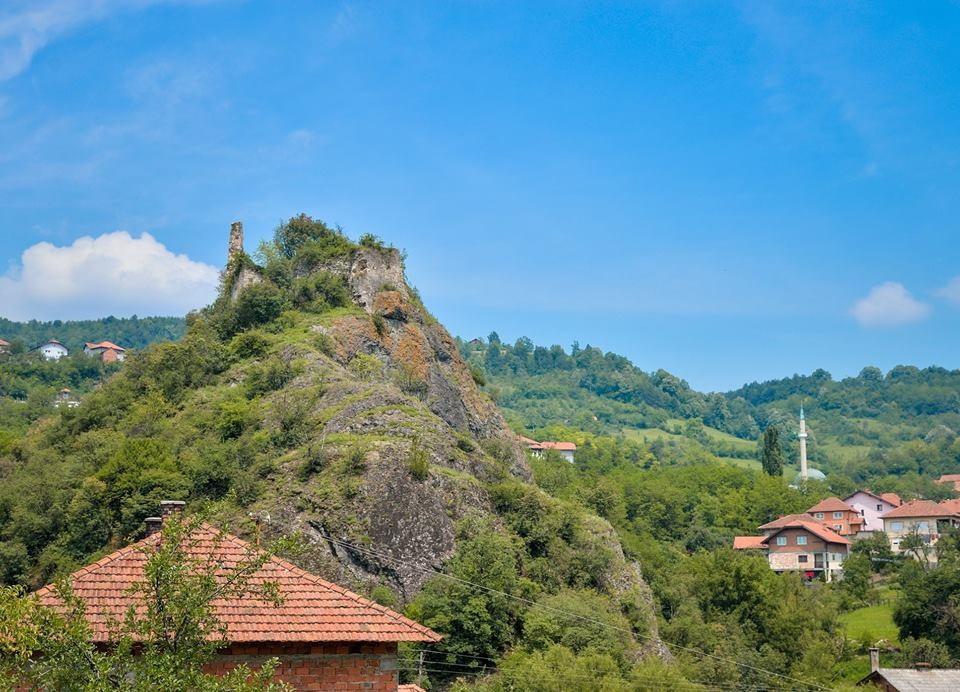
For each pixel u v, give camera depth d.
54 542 79.25
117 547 77.81
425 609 66.62
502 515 84.50
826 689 71.06
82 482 82.62
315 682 24.75
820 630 93.50
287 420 89.94
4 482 88.06
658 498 162.75
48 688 20.19
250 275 123.00
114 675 20.47
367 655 25.20
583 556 81.75
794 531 143.50
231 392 99.88
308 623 25.06
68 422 102.38
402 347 116.44
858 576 123.69
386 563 74.88
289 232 131.38
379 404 91.75
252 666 24.42
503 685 59.19
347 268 122.38
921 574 112.62
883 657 89.94
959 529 133.25
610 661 61.47
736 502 179.88
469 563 71.69
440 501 80.06
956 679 65.12
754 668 82.00
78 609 21.36
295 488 79.62
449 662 63.78
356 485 78.38
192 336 114.62
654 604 92.81
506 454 115.25
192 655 21.08
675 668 66.31
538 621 67.19
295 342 106.88
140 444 85.38
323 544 75.12
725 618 95.75
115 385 105.88
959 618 89.44
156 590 21.38
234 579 23.66
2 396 175.62
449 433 91.62
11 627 20.23
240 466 84.25
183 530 22.66
